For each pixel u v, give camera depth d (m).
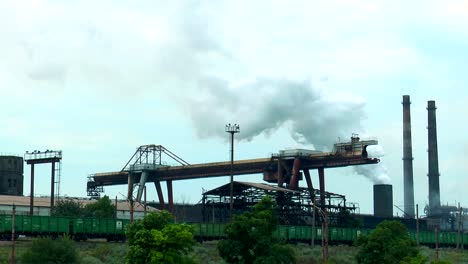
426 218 174.38
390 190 163.50
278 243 61.97
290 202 115.81
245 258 60.06
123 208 122.31
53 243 59.50
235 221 60.25
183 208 129.88
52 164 105.56
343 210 124.19
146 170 152.38
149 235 51.84
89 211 110.12
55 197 123.88
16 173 147.00
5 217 74.00
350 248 98.31
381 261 69.38
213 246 84.12
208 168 145.50
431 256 95.25
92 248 73.06
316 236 103.50
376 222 141.75
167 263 51.00
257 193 114.44
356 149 128.88
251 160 139.25
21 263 58.00
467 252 115.44
